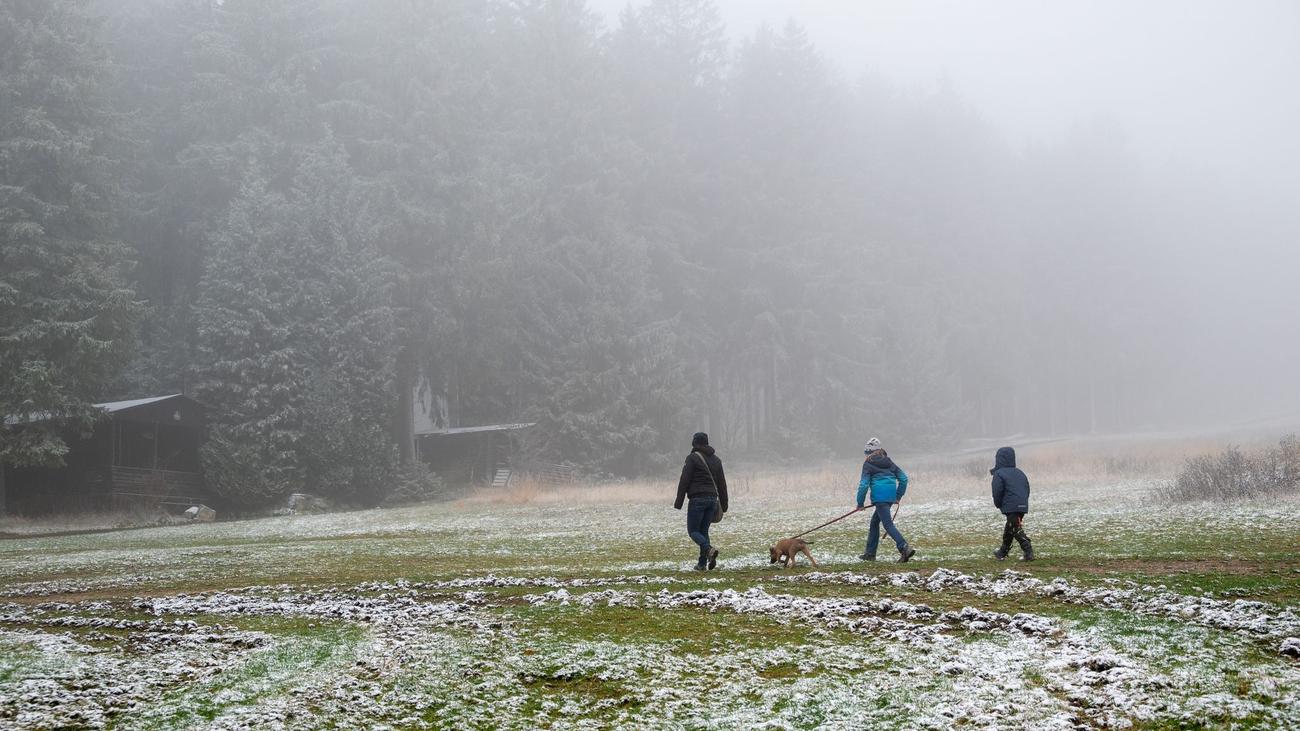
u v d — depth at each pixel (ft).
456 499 164.35
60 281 136.36
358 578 48.78
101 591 48.47
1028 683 20.76
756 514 88.43
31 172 141.90
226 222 168.14
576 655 25.53
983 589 33.91
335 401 157.28
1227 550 41.98
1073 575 35.94
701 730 18.49
